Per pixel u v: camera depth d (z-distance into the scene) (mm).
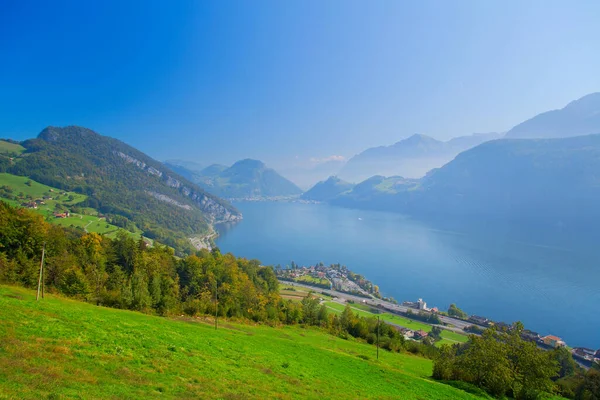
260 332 66188
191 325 48719
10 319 25000
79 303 47156
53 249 74000
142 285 67312
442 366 51781
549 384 45688
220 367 27406
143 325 35125
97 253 87938
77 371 18859
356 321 101938
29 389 15148
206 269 111500
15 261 61844
